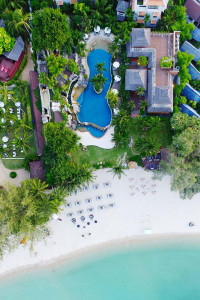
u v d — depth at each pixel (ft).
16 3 213.05
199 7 223.10
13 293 230.89
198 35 229.45
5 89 208.85
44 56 221.05
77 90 232.32
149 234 232.12
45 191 215.72
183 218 231.91
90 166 228.43
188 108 223.92
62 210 212.64
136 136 228.43
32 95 224.12
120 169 214.69
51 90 221.25
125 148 228.63
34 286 231.30
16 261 231.50
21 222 187.83
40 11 204.85
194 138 198.29
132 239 232.12
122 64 227.20
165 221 231.91
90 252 232.32
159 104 214.07
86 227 231.09
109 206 230.27
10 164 229.86
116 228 231.71
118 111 222.48
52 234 230.89
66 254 231.91
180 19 222.89
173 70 215.92
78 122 228.43
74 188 211.20
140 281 231.91
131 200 231.30
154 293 231.30
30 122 226.79
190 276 232.12
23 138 214.48
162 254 232.32
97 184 229.86
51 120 220.23
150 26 230.07
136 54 221.87
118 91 228.02
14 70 228.43
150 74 218.38
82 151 228.63
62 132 201.26
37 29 196.95
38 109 223.30
